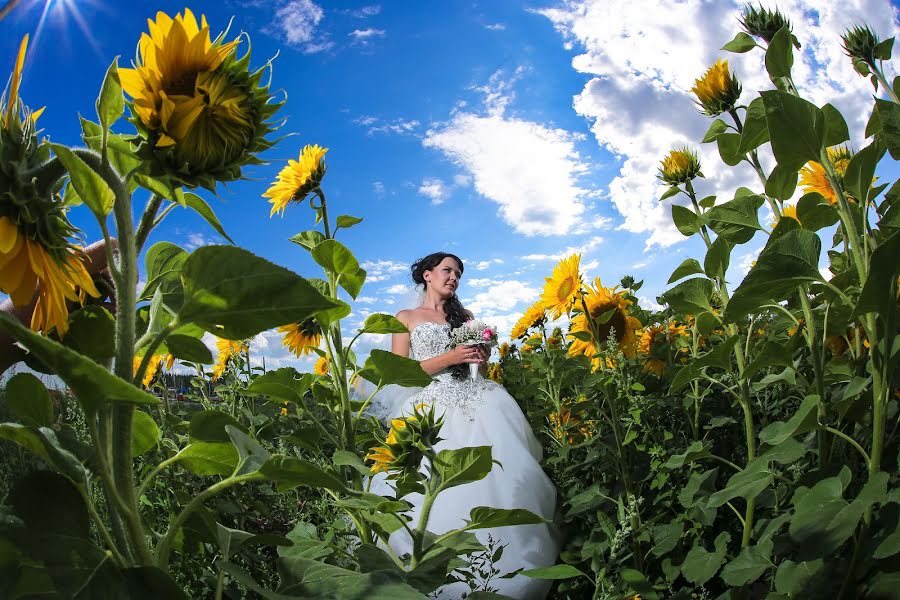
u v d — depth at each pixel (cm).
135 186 78
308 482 78
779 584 136
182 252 100
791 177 151
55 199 74
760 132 159
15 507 61
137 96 72
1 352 92
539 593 301
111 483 64
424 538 143
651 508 253
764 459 146
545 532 314
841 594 126
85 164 69
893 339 118
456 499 319
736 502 230
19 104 72
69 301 93
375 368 168
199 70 76
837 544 114
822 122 132
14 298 68
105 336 82
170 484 193
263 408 324
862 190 134
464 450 138
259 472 74
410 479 144
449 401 366
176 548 109
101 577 60
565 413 354
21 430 62
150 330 81
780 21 176
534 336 377
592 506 256
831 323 147
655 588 216
